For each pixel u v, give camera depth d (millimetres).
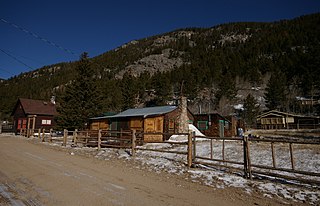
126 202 4793
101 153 12977
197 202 4980
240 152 11820
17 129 40531
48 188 5684
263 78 102188
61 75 134375
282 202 5125
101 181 6496
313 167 8477
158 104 62219
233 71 109938
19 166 8609
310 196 5527
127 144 16641
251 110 62031
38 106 42156
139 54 198250
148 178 7113
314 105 68312
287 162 9406
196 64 123188
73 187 5797
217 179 7133
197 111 69875
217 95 77625
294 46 135875
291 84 88812
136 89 62969
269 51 137125
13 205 4520
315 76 75625
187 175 7672
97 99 30734
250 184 6574
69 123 28656
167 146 15656
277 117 51594
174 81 92125
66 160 10359
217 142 16641
